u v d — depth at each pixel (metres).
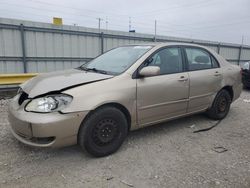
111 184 2.88
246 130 4.77
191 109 4.63
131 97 3.63
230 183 2.94
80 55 11.21
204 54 4.96
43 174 3.05
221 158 3.57
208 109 5.10
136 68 3.78
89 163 3.34
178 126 4.87
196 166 3.32
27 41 9.66
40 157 3.47
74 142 3.26
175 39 14.66
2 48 9.12
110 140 3.53
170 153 3.69
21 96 3.56
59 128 3.05
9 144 3.83
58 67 10.67
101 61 4.39
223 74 5.14
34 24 9.69
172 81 4.14
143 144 3.98
